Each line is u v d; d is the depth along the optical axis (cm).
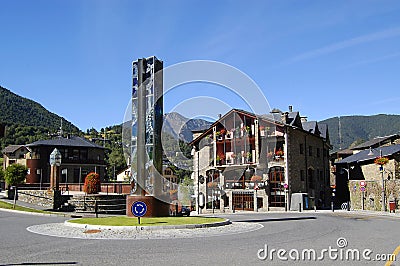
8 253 1088
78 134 11569
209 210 4144
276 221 2208
